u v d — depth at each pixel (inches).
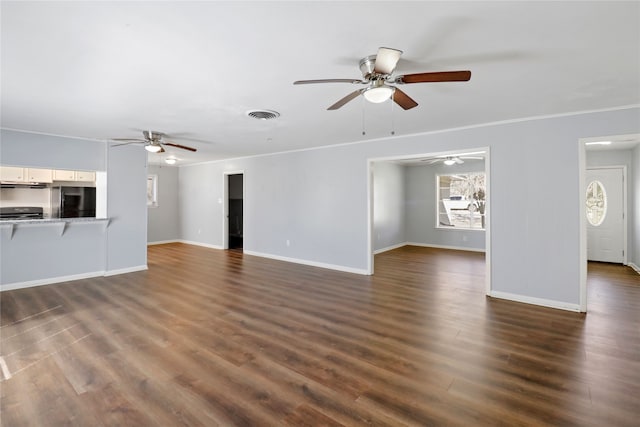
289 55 89.5
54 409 79.0
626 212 246.7
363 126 173.0
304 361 102.6
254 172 286.5
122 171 218.8
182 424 74.2
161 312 144.9
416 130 182.9
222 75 103.1
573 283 148.2
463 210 330.6
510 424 74.4
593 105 136.1
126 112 144.4
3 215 236.1
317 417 76.8
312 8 67.4
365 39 81.0
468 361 102.6
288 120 159.8
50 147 190.5
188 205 358.6
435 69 99.2
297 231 255.4
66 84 110.0
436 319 137.3
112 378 92.5
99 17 70.2
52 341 115.6
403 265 248.2
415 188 351.6
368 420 75.8
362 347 112.0
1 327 127.9
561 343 114.7
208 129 179.2
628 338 118.6
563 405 81.1
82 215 251.4
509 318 138.3
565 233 149.6
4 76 103.0
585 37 80.0
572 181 147.6
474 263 255.6
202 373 95.3
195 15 69.7
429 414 77.8
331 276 212.1
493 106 137.8
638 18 71.4
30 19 70.7
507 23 73.7
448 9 68.2
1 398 83.2
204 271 225.8
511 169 161.8
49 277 193.0
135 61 92.7
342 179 227.0
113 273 216.1
